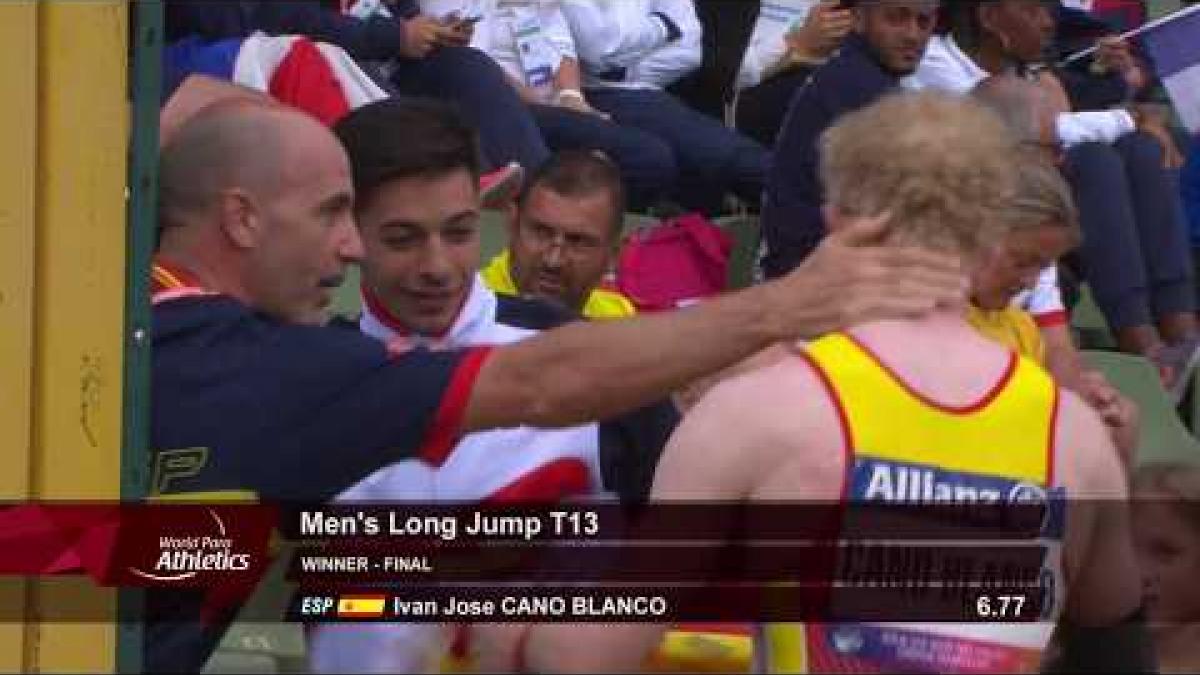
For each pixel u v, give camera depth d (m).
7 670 5.26
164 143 5.49
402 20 8.15
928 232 4.60
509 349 4.98
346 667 5.35
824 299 4.62
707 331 4.68
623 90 9.10
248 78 7.18
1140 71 9.06
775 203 7.69
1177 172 8.85
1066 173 8.25
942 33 8.23
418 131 5.75
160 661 5.29
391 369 5.11
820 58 9.35
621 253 7.55
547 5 8.88
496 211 7.29
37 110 5.27
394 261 5.81
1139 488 6.15
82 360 5.27
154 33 5.32
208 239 5.46
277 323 5.36
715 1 9.38
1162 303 8.40
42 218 5.28
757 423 4.54
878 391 4.54
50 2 5.23
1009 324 6.40
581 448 5.56
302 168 5.47
